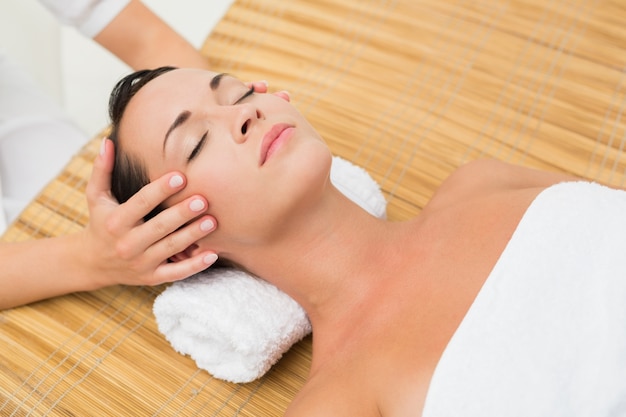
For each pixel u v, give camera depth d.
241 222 1.14
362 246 1.20
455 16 1.82
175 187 1.12
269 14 1.85
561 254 1.06
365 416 1.04
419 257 1.19
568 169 1.56
